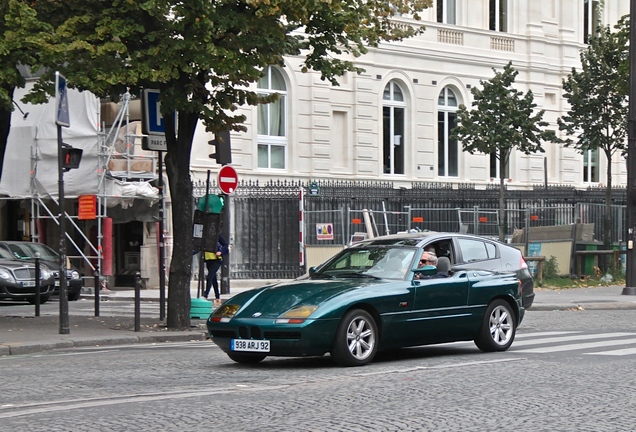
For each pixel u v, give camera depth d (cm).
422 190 3553
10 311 2345
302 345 1216
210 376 1195
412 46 3888
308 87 3625
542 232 3281
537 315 2258
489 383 1105
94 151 2975
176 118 1930
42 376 1208
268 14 1708
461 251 1516
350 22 1852
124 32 1692
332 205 3359
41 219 3344
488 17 4150
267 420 883
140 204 3167
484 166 4119
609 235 3534
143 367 1293
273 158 3572
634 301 2562
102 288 2986
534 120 3353
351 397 1010
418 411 927
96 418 898
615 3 4631
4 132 2145
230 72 1758
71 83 1730
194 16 1680
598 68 3619
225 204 2658
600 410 930
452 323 1375
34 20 1702
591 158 4491
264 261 3281
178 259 1867
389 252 1400
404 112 3909
